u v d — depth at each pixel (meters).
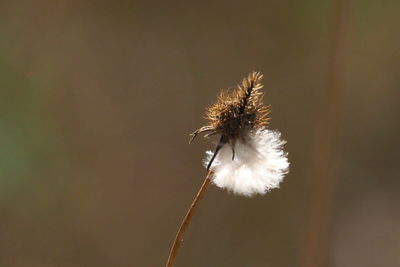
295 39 1.14
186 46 1.16
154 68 1.12
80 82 1.02
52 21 1.03
